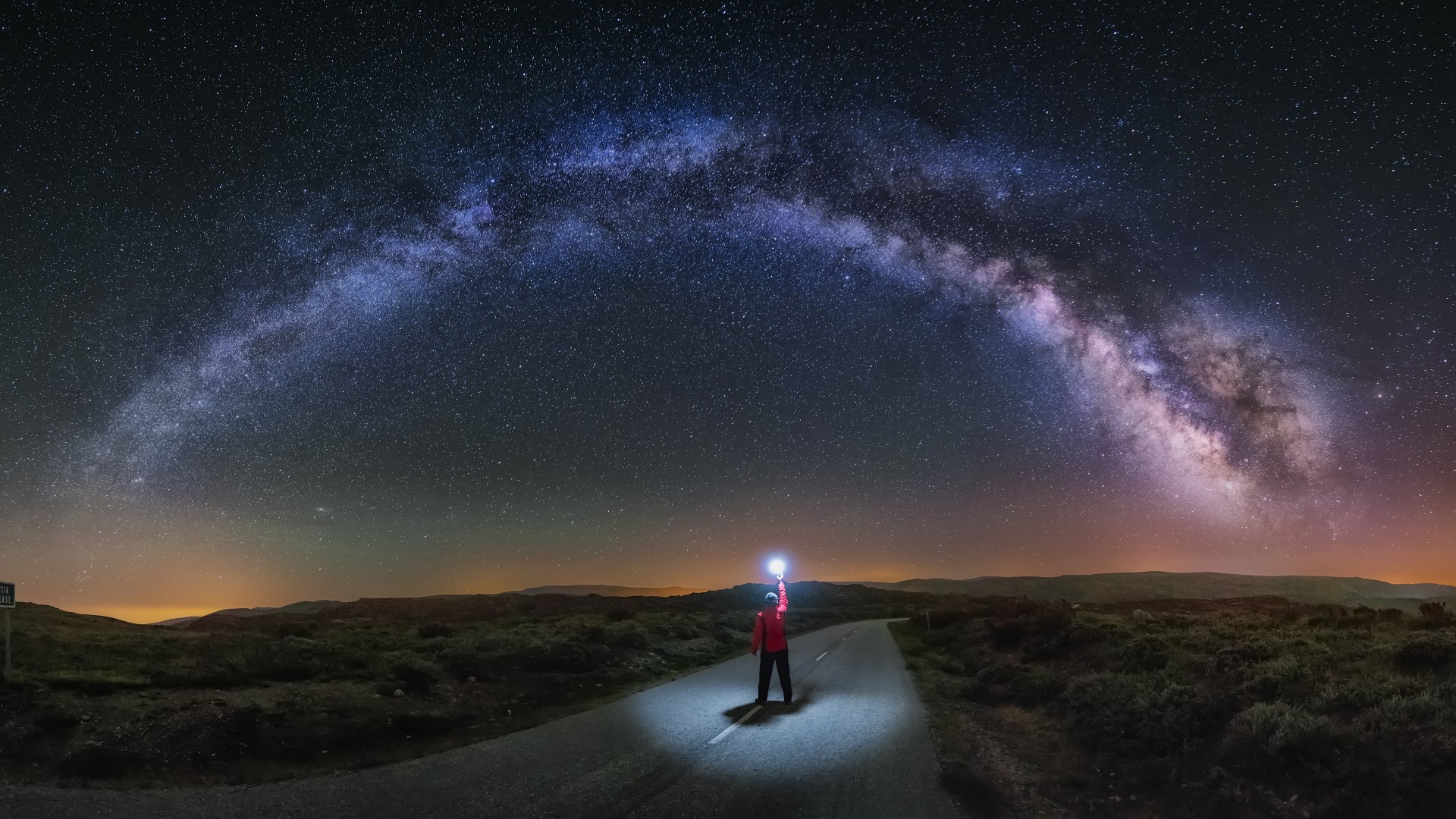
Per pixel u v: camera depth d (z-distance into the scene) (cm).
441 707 1373
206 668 1459
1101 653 1827
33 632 1858
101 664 1474
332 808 802
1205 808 859
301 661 1579
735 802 834
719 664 2422
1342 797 787
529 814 784
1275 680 1145
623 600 7506
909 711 1484
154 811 774
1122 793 962
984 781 919
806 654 2819
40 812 749
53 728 1019
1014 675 1878
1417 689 984
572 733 1215
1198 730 1073
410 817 776
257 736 1074
